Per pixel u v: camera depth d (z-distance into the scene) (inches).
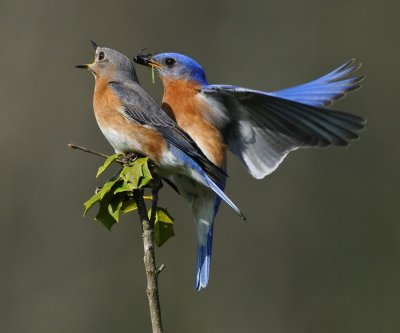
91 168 634.2
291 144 335.0
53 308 601.0
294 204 663.1
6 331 596.4
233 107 343.0
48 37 653.9
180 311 618.8
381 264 663.1
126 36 662.5
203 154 341.4
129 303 606.2
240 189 655.1
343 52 699.4
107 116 352.8
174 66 364.8
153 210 300.8
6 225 621.6
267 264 648.4
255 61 679.1
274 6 687.1
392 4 716.7
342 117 308.2
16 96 642.8
